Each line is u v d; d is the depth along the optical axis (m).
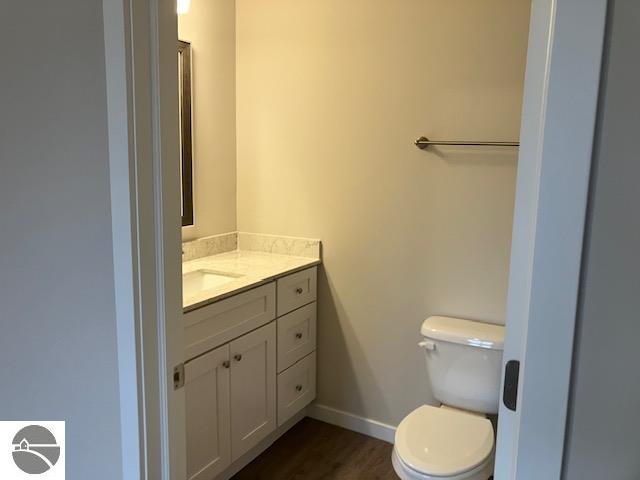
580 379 0.84
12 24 1.27
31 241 1.37
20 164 1.34
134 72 1.12
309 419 2.94
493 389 2.24
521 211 0.89
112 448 1.33
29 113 1.29
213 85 2.73
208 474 2.15
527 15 2.15
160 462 1.30
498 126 2.27
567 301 0.82
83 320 1.31
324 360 2.86
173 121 1.21
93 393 1.34
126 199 1.15
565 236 0.80
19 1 1.25
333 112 2.62
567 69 0.77
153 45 1.14
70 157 1.25
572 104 0.77
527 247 0.89
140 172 1.16
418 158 2.45
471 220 2.38
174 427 1.31
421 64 2.39
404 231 2.54
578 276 0.81
